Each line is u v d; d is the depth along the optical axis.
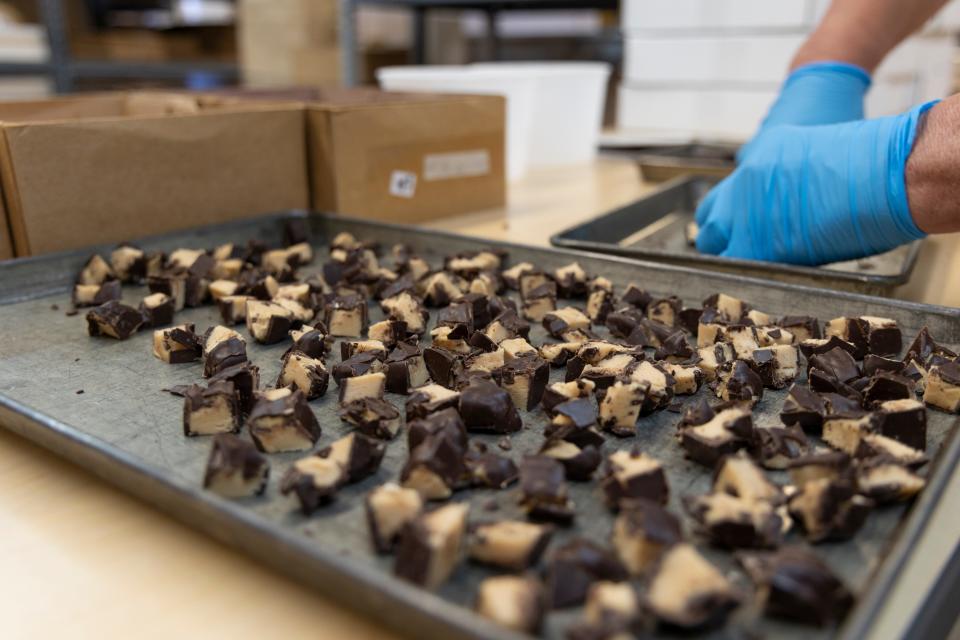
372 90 1.01
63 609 0.30
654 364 0.43
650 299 0.54
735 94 1.38
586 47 2.34
